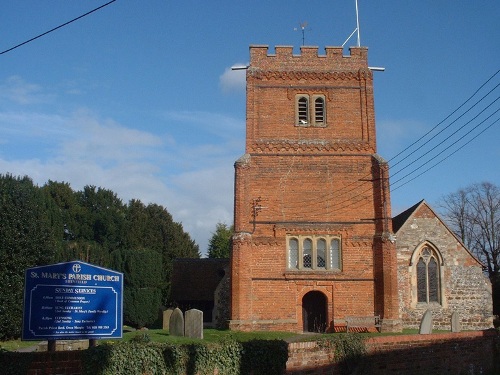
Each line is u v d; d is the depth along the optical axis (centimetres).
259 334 3362
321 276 3741
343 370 1922
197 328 2955
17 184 3916
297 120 3950
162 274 5584
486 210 7344
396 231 4403
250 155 3866
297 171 3866
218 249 9369
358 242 3797
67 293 1560
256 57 4022
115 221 7444
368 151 3909
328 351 1895
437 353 2284
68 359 1384
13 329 3422
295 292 3722
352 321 3678
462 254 4312
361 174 3881
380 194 3822
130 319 5112
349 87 4006
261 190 3831
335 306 3722
